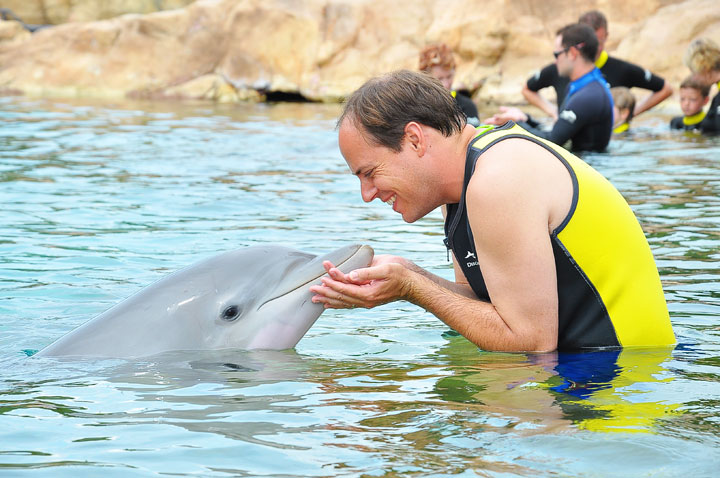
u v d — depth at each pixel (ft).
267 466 7.14
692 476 6.75
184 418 8.35
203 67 59.47
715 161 28.22
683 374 9.45
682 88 37.47
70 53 60.49
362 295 10.52
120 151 31.58
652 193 22.41
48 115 43.73
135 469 7.15
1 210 20.79
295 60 57.72
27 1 71.26
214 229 19.03
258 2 59.88
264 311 10.98
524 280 9.97
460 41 53.72
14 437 7.91
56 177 25.71
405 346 11.21
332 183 25.50
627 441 7.44
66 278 14.85
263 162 29.53
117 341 10.65
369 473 6.91
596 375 9.41
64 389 9.34
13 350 11.04
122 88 58.95
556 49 31.14
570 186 10.07
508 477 6.76
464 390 9.04
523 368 9.73
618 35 51.96
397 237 18.34
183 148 32.65
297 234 18.53
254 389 9.25
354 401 8.76
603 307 10.42
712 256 15.80
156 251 16.92
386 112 9.98
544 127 38.09
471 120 30.68
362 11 57.88
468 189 9.91
